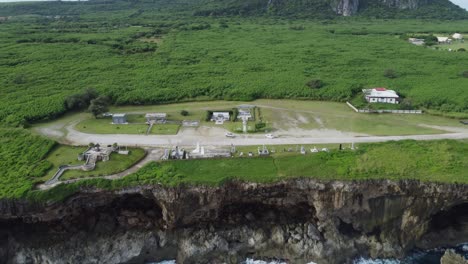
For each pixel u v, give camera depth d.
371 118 111.19
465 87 133.75
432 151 87.44
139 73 149.75
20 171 82.06
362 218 81.12
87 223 79.94
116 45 189.00
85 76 144.38
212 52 182.12
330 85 136.12
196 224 80.88
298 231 79.69
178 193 77.25
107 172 81.19
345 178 79.12
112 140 95.94
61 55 169.00
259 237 79.44
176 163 83.69
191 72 151.75
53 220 77.56
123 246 78.00
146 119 109.88
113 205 80.75
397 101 121.25
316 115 113.62
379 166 82.12
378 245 79.44
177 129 102.56
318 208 80.06
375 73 152.38
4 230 77.94
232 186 79.50
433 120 109.88
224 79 143.38
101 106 112.25
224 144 93.25
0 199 74.75
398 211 80.75
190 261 77.56
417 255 79.75
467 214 83.88
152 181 78.38
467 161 83.81
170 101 125.81
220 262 77.56
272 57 174.75
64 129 103.31
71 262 76.12
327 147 91.31
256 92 130.75
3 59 160.00
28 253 76.38
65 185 76.81
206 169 82.06
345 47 195.12
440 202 79.25
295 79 142.38
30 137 95.69
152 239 79.12
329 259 77.19
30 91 128.00
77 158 86.81
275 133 99.94
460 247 81.31
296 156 86.31
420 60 172.12
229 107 120.62
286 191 80.44
